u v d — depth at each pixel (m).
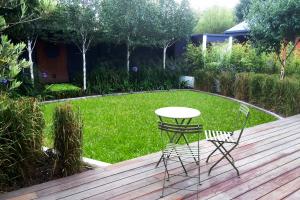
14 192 3.27
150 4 11.88
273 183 3.59
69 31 10.14
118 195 3.26
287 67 11.30
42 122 3.75
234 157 4.38
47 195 3.22
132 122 6.73
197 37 14.56
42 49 11.80
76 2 9.77
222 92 10.95
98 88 10.77
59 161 3.69
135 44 11.80
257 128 5.97
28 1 5.19
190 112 4.20
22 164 3.47
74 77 11.91
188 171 3.89
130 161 4.20
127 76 11.79
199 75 12.24
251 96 9.16
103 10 10.48
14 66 3.29
